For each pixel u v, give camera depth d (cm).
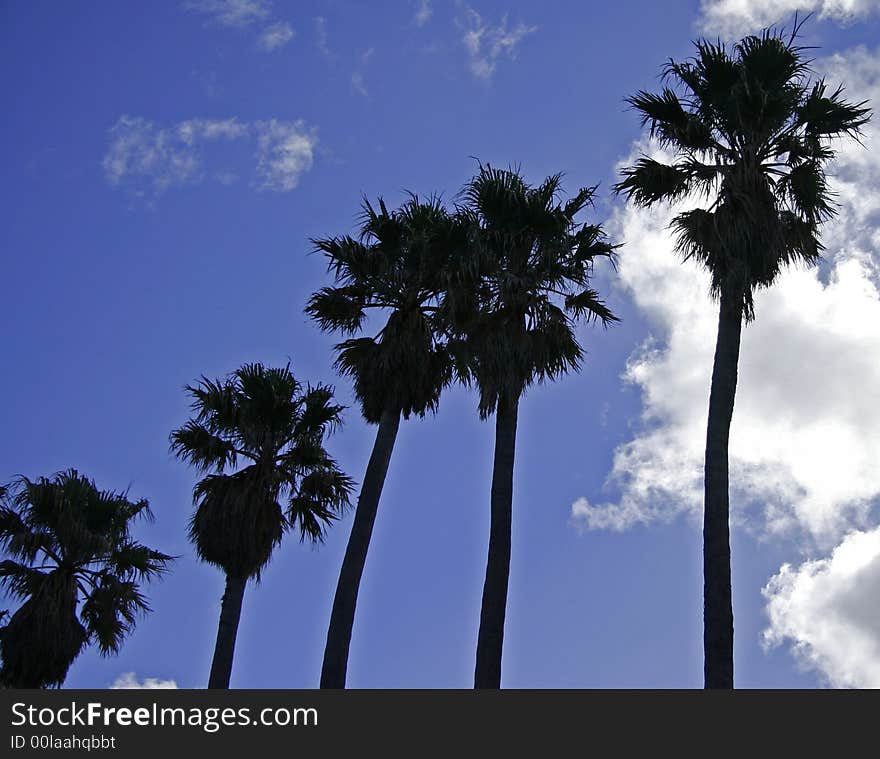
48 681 2889
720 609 1853
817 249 2253
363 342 2702
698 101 2361
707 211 2236
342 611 2362
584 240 2628
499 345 2467
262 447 2919
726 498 1950
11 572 3030
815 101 2306
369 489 2503
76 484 3200
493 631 2223
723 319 2125
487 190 2617
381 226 2684
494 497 2372
